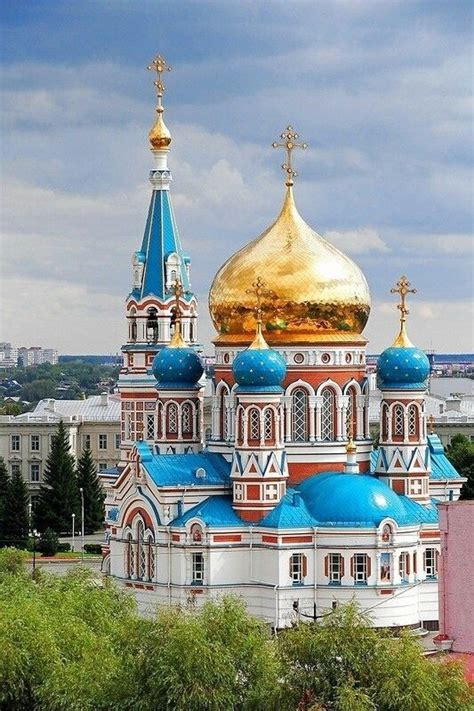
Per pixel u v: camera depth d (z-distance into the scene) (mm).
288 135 196250
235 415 187500
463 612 137250
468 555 137125
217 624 128500
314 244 193125
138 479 187750
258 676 124875
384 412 191250
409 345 191375
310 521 181000
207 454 192250
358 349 193750
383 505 182375
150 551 186000
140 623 130500
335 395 191750
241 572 182375
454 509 137625
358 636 122188
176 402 197375
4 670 132125
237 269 193000
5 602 144375
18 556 187875
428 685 119688
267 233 194625
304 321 190375
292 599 179750
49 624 138125
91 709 126250
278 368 183625
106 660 129625
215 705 123188
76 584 159750
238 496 183375
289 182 196000
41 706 130875
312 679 120688
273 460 183000
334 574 180500
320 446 190125
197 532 181875
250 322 191875
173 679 123312
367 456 194375
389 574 180500
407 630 127750
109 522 194000
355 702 116812
